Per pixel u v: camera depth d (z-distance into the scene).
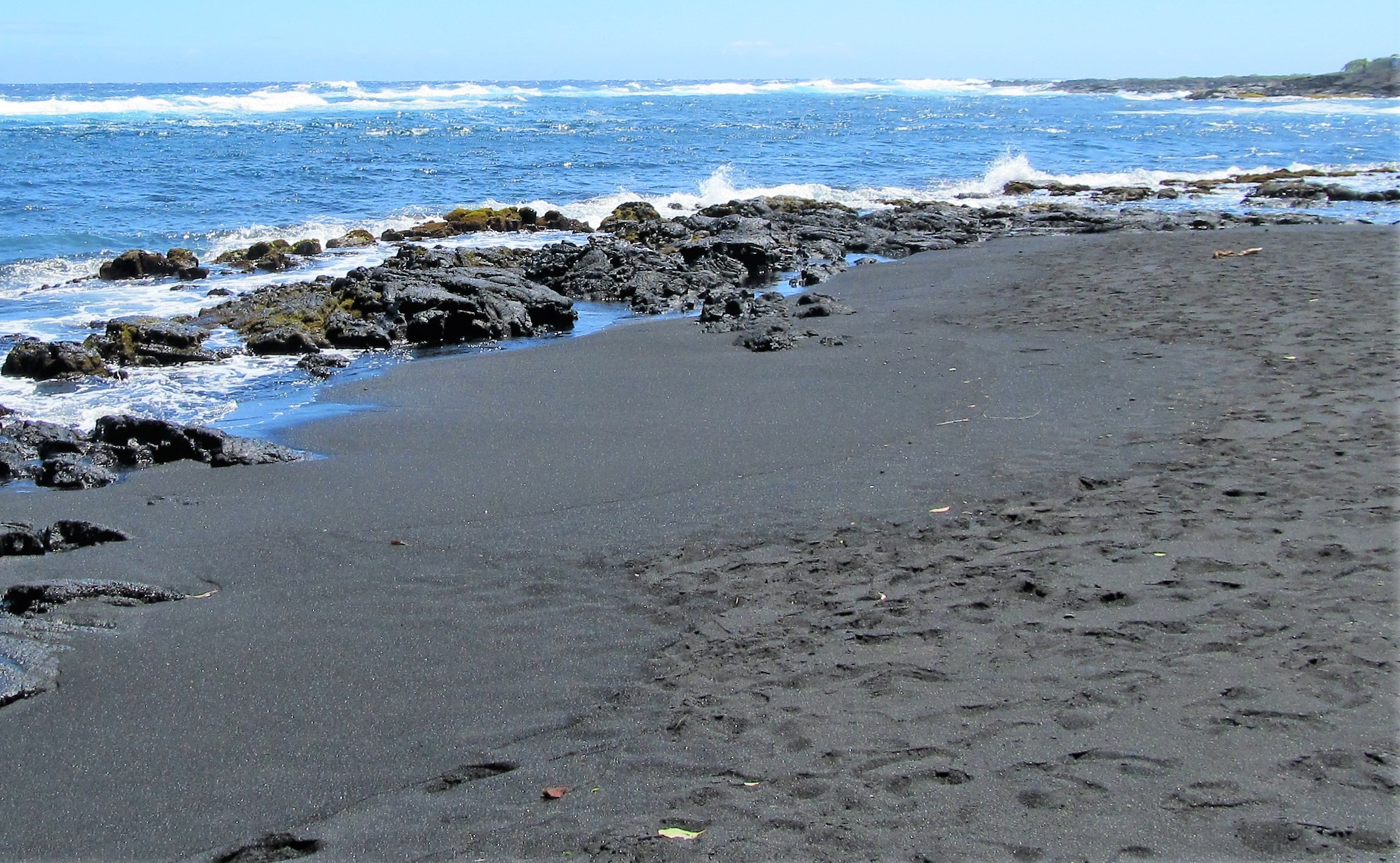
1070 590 5.77
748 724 4.76
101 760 4.81
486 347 14.39
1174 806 3.90
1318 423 8.41
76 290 18.05
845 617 5.71
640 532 7.16
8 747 4.92
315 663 5.60
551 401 11.09
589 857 3.93
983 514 7.05
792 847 3.88
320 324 14.89
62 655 5.72
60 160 36.94
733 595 6.11
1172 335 12.09
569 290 18.36
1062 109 98.31
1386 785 3.92
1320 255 17.14
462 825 4.21
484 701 5.16
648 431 9.77
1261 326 12.16
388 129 58.53
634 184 34.59
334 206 28.94
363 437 9.95
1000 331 13.30
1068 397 9.90
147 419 9.60
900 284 17.75
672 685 5.19
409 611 6.16
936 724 4.59
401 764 4.68
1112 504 7.02
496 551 6.97
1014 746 4.37
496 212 26.20
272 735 4.95
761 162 42.41
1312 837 3.67
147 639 5.89
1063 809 3.95
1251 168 39.41
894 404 10.24
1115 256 18.81
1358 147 47.69
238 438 9.49
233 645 5.81
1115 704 4.61
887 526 6.96
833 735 4.59
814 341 13.41
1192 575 5.81
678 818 4.12
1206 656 4.95
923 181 36.19
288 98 87.62
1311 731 4.28
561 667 5.46
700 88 188.50
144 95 131.62
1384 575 5.62
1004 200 30.66
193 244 23.02
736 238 20.44
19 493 8.54
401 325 14.87
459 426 10.22
